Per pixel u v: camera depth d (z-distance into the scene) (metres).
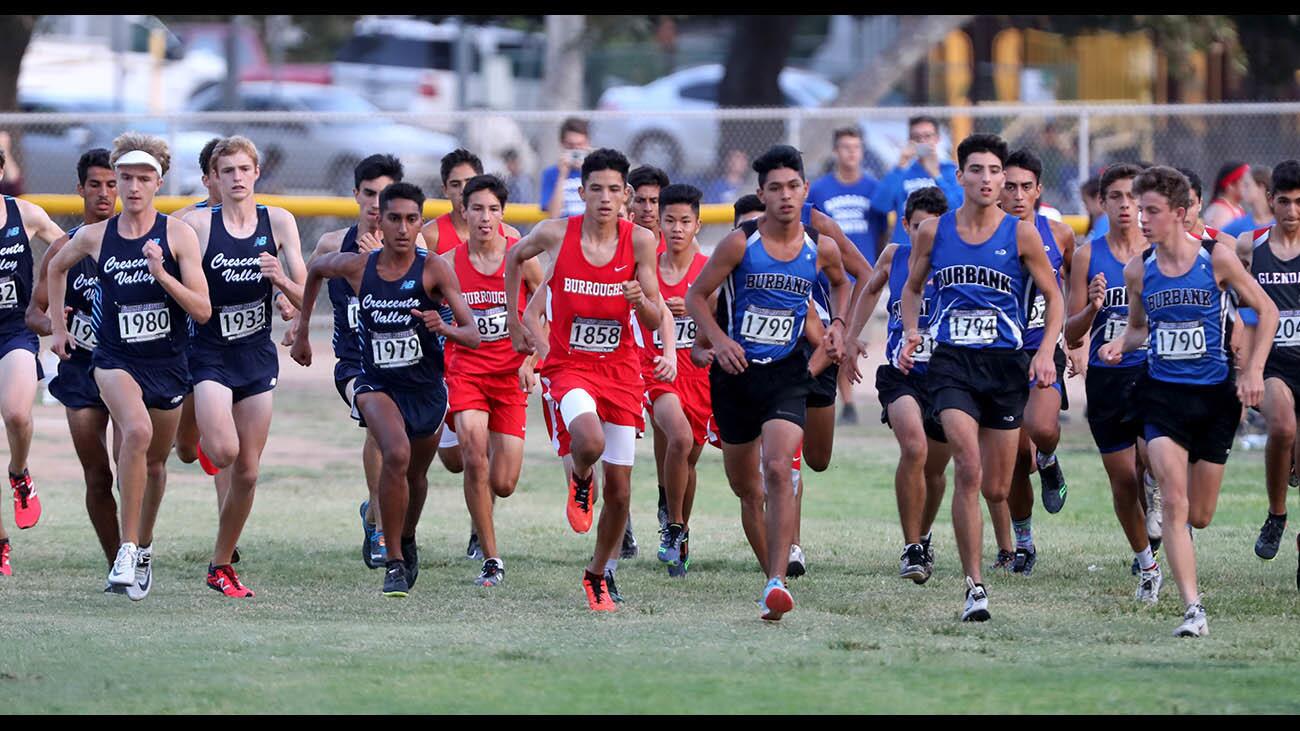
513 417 30.11
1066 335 29.28
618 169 26.23
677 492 29.86
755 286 25.12
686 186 31.36
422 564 31.16
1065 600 27.14
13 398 28.73
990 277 25.19
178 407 27.36
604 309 26.36
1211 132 71.56
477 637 23.56
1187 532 24.39
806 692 20.00
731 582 29.27
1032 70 96.94
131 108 96.25
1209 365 24.70
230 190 28.22
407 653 22.25
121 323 26.64
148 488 27.36
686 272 31.45
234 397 27.92
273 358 28.30
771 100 90.12
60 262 26.97
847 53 106.25
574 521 27.50
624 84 102.12
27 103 92.88
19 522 29.33
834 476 42.19
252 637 23.31
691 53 103.12
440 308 27.69
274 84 98.81
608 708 19.17
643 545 33.50
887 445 47.28
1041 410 29.36
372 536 30.34
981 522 25.11
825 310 30.19
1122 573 29.94
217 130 75.88
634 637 23.61
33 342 29.69
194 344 27.61
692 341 30.59
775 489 24.64
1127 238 29.25
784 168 24.84
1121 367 28.06
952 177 45.59
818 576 29.72
